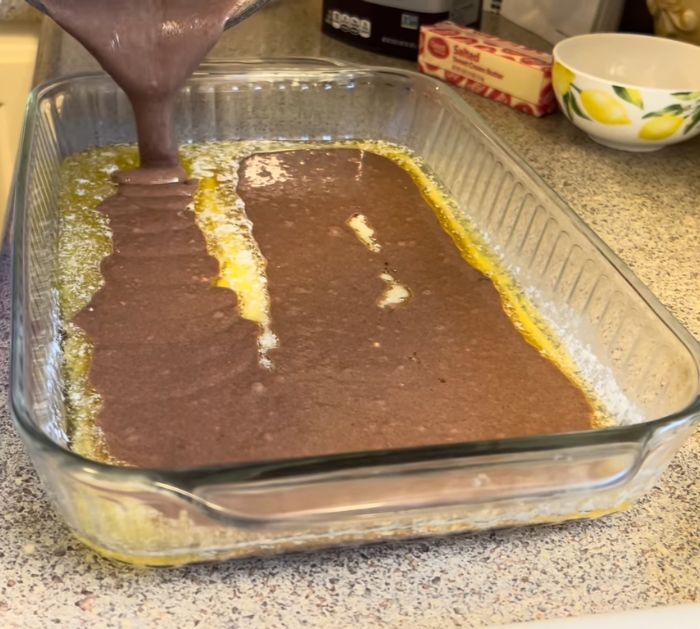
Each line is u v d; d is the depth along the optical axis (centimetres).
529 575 49
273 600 46
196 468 43
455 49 102
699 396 50
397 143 97
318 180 89
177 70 77
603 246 66
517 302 74
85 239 76
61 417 57
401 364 65
